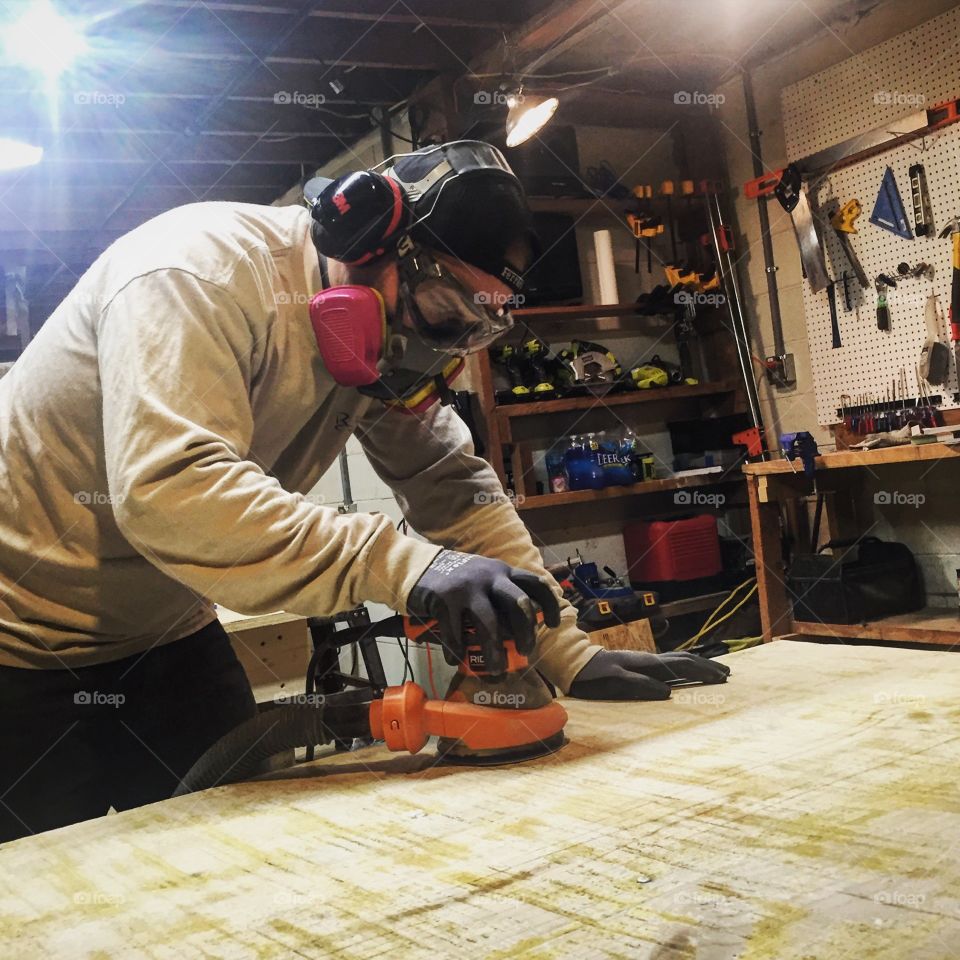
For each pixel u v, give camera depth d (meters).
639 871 0.72
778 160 4.08
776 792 0.87
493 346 3.99
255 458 1.27
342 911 0.71
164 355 0.99
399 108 4.21
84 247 5.77
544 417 4.18
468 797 0.99
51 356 1.20
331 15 3.44
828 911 0.62
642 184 4.42
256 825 0.96
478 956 0.61
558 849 0.79
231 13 3.48
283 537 0.97
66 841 0.95
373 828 0.91
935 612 3.38
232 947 0.67
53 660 1.29
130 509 0.96
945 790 0.83
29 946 0.70
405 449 1.44
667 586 3.98
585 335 4.29
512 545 1.42
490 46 3.74
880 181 3.54
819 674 1.38
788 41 3.92
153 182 4.96
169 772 1.43
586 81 4.14
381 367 1.21
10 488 1.24
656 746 1.09
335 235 1.11
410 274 1.14
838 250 3.73
